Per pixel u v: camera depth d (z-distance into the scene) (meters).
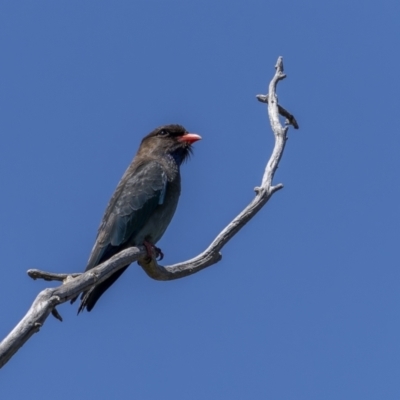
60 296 11.02
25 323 10.59
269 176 14.41
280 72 15.70
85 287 11.83
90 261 15.67
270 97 15.42
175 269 14.00
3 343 10.40
